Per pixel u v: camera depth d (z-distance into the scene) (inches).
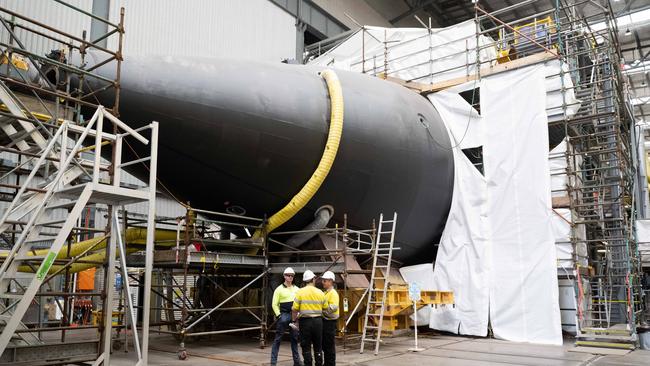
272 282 536.7
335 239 538.0
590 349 512.4
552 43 700.7
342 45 932.6
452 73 736.3
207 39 1011.9
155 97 429.7
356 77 576.4
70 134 408.5
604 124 658.2
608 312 625.6
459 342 561.0
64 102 391.2
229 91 460.1
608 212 746.2
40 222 300.7
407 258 664.4
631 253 630.5
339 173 512.4
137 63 430.9
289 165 491.5
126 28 869.8
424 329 671.8
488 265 617.3
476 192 634.2
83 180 387.5
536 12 1491.1
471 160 711.7
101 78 369.1
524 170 614.9
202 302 611.8
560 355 470.6
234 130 461.4
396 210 577.6
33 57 336.5
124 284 338.3
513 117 632.4
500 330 596.4
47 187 320.8
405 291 550.6
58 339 559.5
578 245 621.6
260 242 504.4
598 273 713.0
